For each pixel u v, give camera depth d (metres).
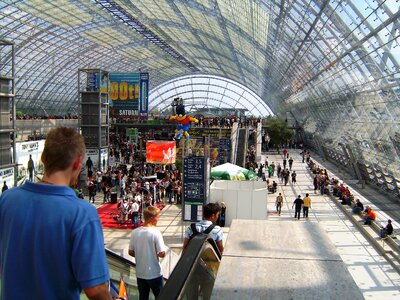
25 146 32.81
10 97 28.12
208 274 3.14
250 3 38.31
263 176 39.44
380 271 17.52
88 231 2.27
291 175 44.16
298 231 3.56
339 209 29.89
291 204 32.22
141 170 42.59
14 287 2.24
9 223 2.32
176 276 2.48
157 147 30.77
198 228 5.60
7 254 2.28
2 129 26.88
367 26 22.91
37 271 2.22
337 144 48.09
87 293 2.23
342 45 28.22
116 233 24.81
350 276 2.70
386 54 22.70
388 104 26.05
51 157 2.49
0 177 26.19
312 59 38.44
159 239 5.85
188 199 20.56
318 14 27.91
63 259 2.24
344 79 34.03
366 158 36.19
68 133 2.60
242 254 3.03
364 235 23.02
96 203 33.38
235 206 26.66
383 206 28.80
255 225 3.74
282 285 2.57
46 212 2.28
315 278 2.65
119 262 6.25
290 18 33.88
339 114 43.53
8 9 49.59
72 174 2.59
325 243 3.26
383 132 28.94
